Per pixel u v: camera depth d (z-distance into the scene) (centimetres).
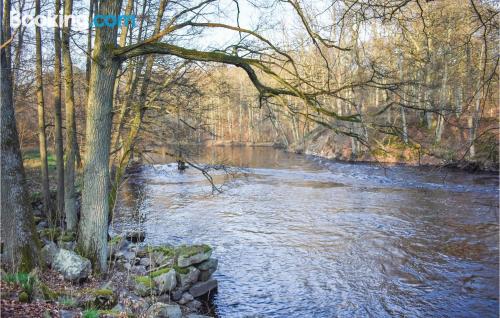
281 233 1599
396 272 1201
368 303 1020
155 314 750
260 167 3544
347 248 1413
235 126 6372
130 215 1883
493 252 1325
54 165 2888
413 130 3184
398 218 1767
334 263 1282
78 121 1800
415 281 1137
